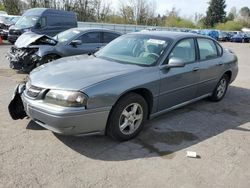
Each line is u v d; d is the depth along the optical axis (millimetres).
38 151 3842
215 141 4473
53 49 8391
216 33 48125
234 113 5867
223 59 6301
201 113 5703
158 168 3615
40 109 3754
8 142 4031
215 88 6301
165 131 4715
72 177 3328
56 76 4000
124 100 4062
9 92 6398
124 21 60031
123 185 3240
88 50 9094
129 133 4273
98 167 3557
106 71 4203
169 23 70125
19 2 46375
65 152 3859
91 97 3701
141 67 4477
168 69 4723
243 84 8891
